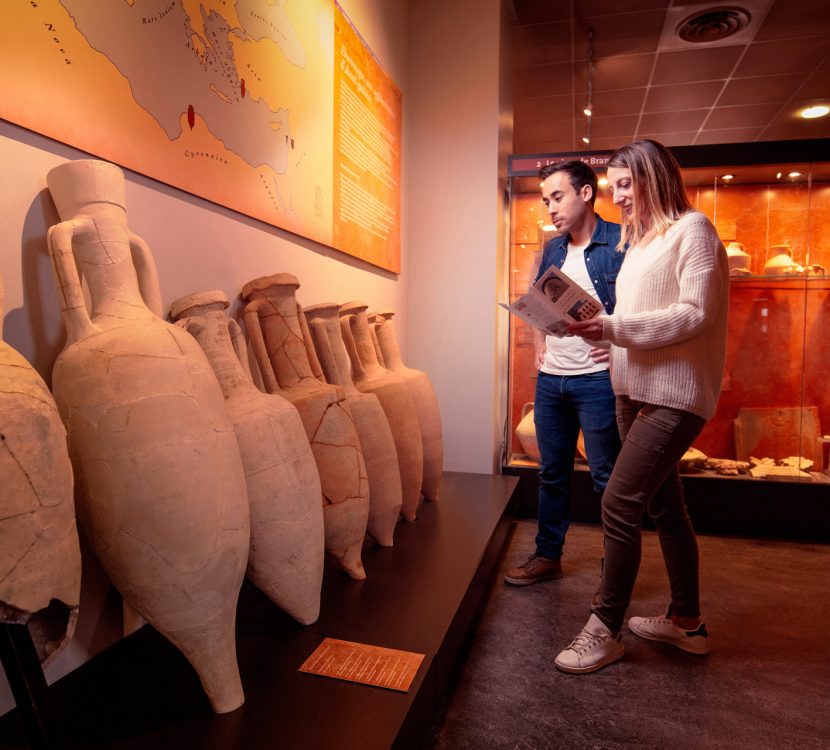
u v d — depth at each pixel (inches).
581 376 93.2
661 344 65.4
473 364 149.9
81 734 46.0
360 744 44.6
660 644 79.8
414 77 152.6
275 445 59.2
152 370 46.5
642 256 71.2
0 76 47.6
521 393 151.1
